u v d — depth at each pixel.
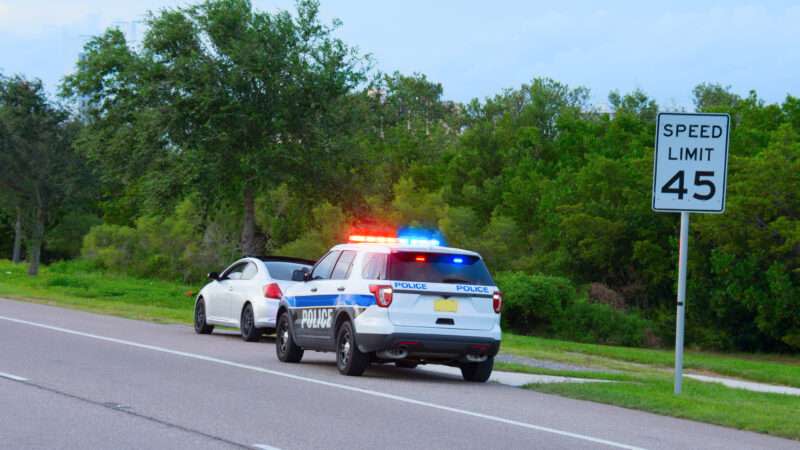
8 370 13.85
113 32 36.38
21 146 50.78
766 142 61.59
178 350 18.14
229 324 23.05
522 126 84.81
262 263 22.94
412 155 78.38
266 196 50.47
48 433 9.17
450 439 9.53
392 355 14.66
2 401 11.05
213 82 35.09
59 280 46.53
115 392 12.02
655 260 55.56
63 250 82.38
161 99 35.03
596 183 60.09
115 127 36.44
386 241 16.17
